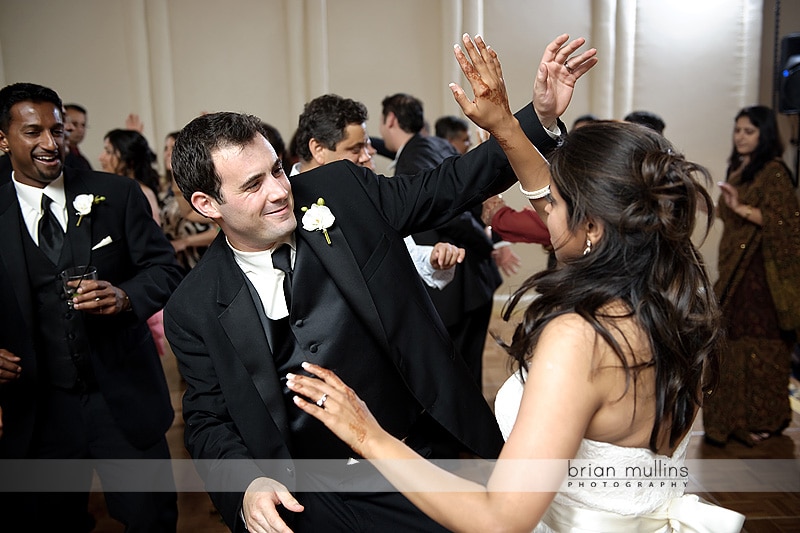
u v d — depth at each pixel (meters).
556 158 1.21
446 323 3.13
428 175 1.78
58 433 2.25
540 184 1.56
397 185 1.78
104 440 2.28
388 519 1.73
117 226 2.32
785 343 3.43
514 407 1.36
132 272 2.40
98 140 5.71
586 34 5.59
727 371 3.45
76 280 2.08
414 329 1.70
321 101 2.46
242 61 5.73
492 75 1.48
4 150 2.18
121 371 2.32
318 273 1.67
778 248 3.27
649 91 5.68
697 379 1.22
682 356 1.16
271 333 1.67
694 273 1.17
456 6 5.56
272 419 1.65
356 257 1.67
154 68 5.66
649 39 5.62
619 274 1.16
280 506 1.66
